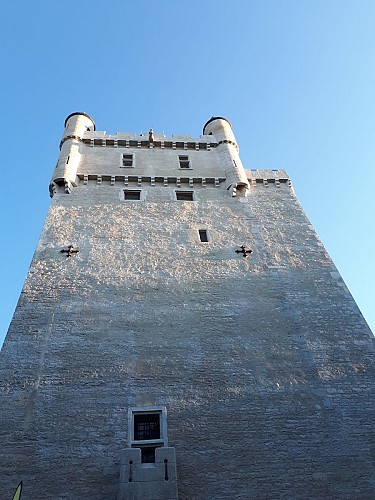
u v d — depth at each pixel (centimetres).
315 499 1279
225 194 2452
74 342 1616
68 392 1466
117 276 1888
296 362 1630
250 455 1363
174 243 2084
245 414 1461
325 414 1476
